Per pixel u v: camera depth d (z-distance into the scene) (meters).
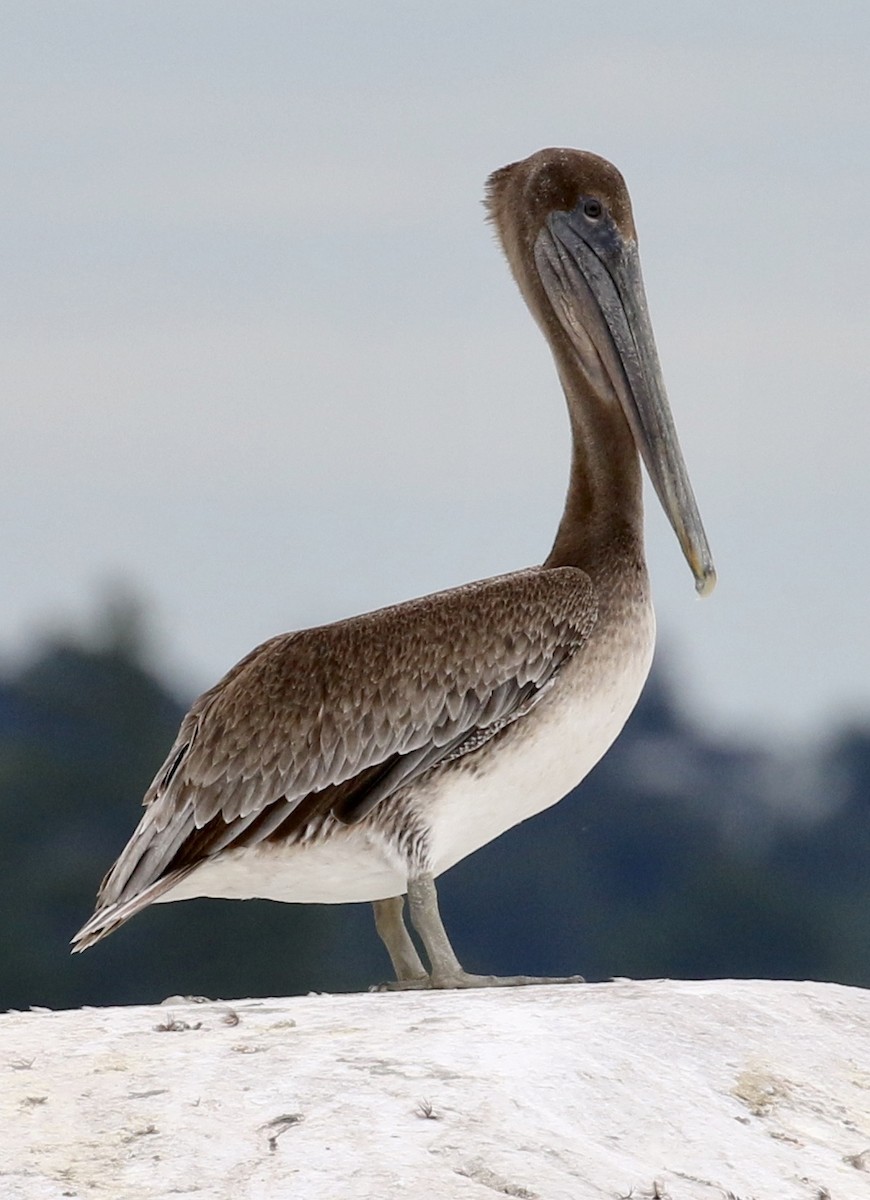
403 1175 9.88
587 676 14.43
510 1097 10.61
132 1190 9.78
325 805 14.21
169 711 66.38
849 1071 11.65
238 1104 10.45
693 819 87.12
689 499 15.08
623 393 15.12
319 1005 12.06
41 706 64.56
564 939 78.75
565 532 14.99
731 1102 11.11
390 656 14.25
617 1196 9.98
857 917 86.25
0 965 56.09
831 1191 10.49
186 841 14.33
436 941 13.97
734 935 79.06
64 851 60.50
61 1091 10.60
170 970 54.53
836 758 97.00
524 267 15.54
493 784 14.33
